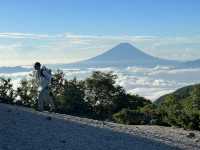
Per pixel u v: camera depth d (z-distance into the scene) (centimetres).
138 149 1520
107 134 1691
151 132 2059
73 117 2125
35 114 1911
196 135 2255
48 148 1349
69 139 1499
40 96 2166
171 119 2828
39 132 1533
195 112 2753
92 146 1452
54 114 2083
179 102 3591
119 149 1473
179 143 1788
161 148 1606
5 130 1484
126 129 1967
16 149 1288
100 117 5412
